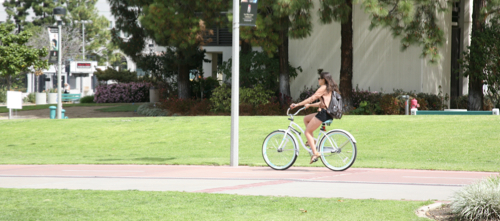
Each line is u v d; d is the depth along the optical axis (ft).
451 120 181.88
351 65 290.56
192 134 190.80
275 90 327.47
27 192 74.59
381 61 315.37
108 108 374.63
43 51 348.18
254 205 63.26
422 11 256.32
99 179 92.63
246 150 160.35
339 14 251.80
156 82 436.35
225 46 396.37
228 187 79.15
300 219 55.67
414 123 180.86
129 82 501.97
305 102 100.94
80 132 206.69
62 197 69.87
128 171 108.88
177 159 140.36
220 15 297.12
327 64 322.14
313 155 102.89
